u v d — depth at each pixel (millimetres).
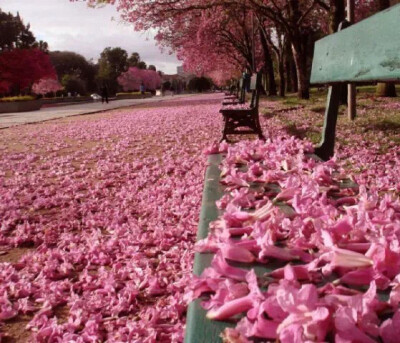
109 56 117188
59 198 5234
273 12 19266
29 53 44000
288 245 1488
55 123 18547
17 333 2385
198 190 4836
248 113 7297
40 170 7555
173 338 2092
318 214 1791
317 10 30156
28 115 26922
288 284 1100
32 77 44594
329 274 1293
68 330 2307
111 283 2787
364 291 1189
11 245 3799
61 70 104062
